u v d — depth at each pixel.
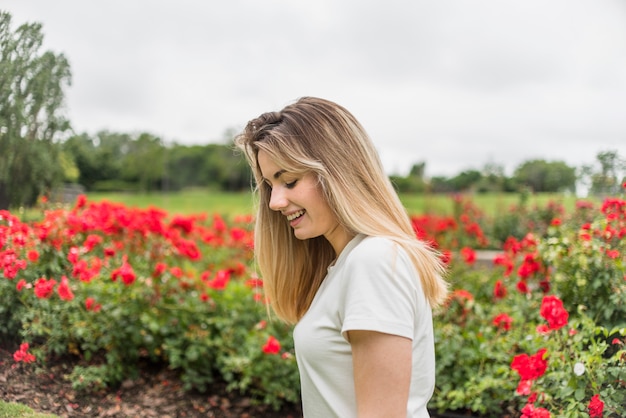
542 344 2.61
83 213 3.48
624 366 2.16
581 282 2.80
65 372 2.82
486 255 6.96
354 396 1.32
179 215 4.61
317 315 1.36
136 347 3.44
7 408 2.22
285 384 3.40
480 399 2.90
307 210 1.45
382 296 1.23
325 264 1.79
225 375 3.37
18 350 2.62
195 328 3.54
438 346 3.23
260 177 1.68
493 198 11.79
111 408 2.81
